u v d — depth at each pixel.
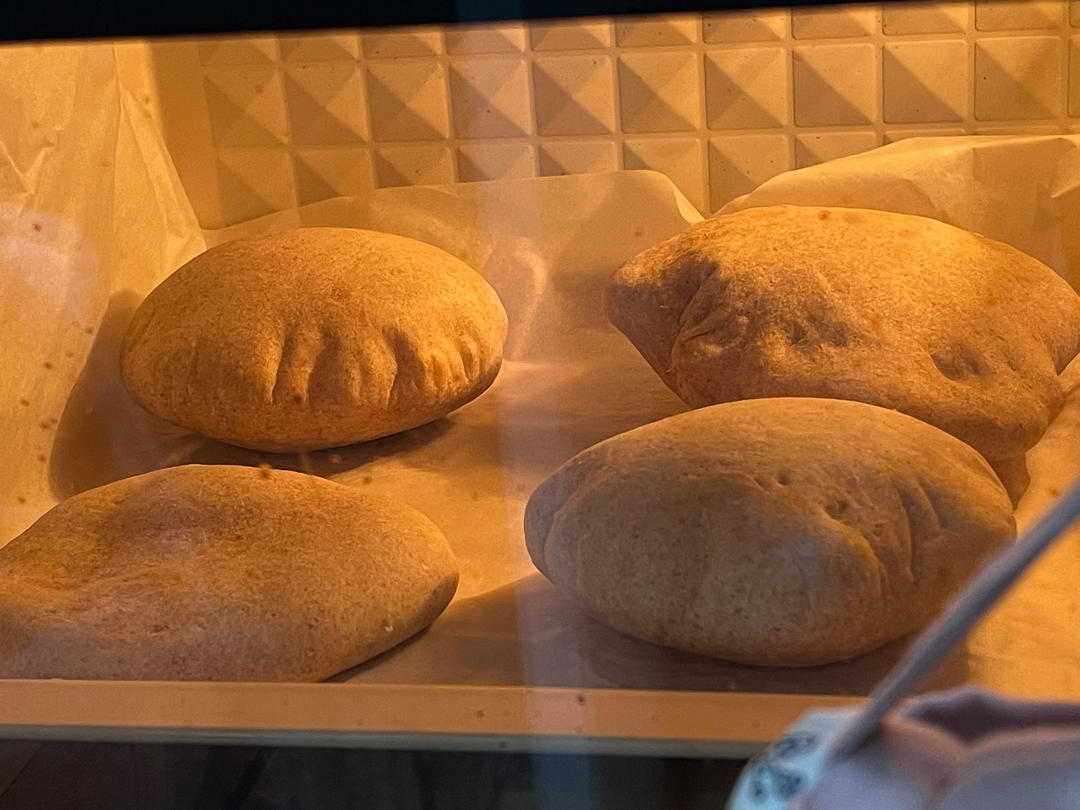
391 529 0.66
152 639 0.60
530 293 0.82
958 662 0.48
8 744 0.51
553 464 0.67
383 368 0.81
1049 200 0.78
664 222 0.81
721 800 0.44
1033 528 0.23
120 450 0.84
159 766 0.50
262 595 0.61
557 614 0.60
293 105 0.91
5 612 0.61
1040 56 0.76
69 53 0.85
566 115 0.80
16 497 0.78
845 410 0.64
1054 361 0.70
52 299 0.85
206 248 0.96
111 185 0.92
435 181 0.88
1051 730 0.25
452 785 0.47
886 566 0.54
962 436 0.66
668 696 0.48
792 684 0.52
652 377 0.77
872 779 0.25
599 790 0.46
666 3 0.41
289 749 0.49
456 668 0.58
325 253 0.88
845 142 0.81
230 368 0.82
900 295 0.72
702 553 0.55
